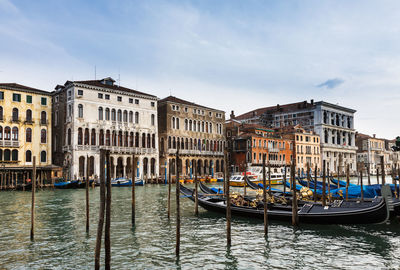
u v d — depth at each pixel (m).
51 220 17.58
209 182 48.19
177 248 11.49
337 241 13.45
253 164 56.81
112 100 44.94
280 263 10.99
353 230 15.05
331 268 10.58
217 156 57.31
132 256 11.57
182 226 16.14
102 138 43.91
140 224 16.55
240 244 13.01
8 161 38.09
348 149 83.50
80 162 42.22
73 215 19.06
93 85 43.25
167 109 50.94
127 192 32.53
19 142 39.12
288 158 65.62
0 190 34.19
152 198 27.25
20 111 39.66
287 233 14.65
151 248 12.48
